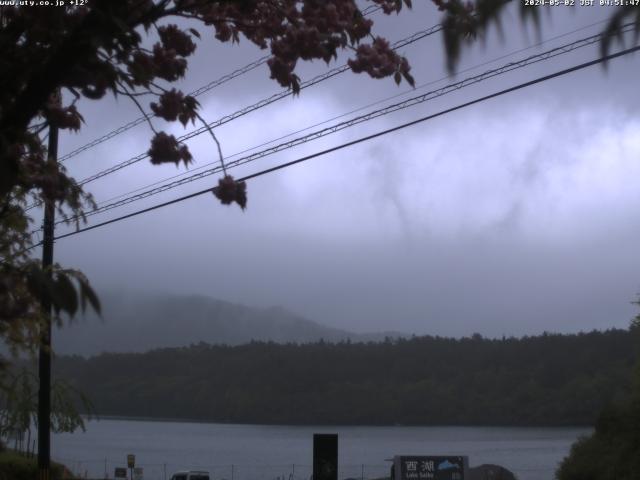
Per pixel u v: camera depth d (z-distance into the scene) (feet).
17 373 52.80
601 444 117.60
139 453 345.10
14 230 31.22
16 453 85.46
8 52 17.54
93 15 16.16
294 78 22.89
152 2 19.13
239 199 19.38
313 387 461.78
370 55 21.01
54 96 22.54
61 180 23.81
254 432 545.44
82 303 14.51
